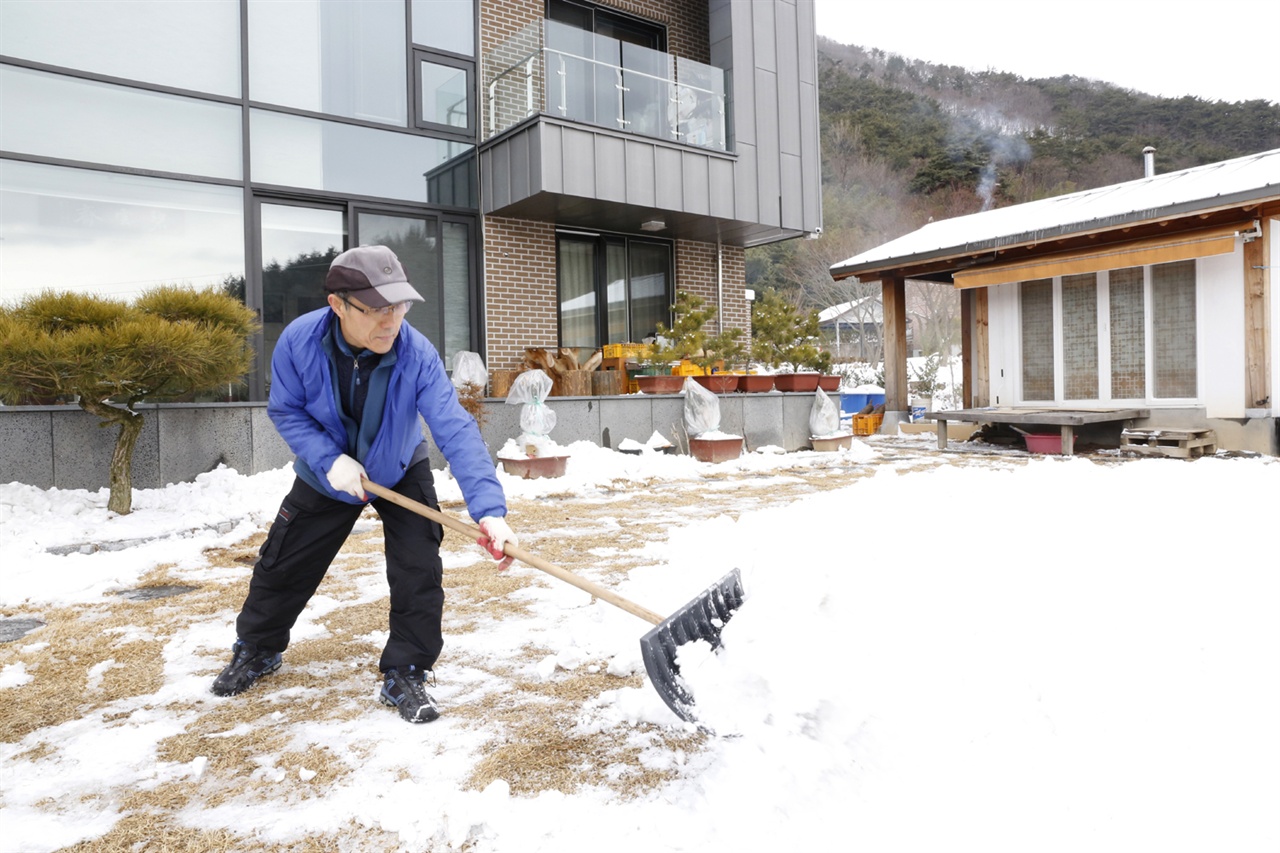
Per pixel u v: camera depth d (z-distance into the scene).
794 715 2.28
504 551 2.46
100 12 8.50
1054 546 3.57
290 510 2.69
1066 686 2.32
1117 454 11.40
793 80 14.02
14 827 1.91
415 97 10.95
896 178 54.47
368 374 2.47
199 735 2.46
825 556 3.65
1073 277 13.12
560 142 10.91
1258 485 4.91
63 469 6.54
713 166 12.69
